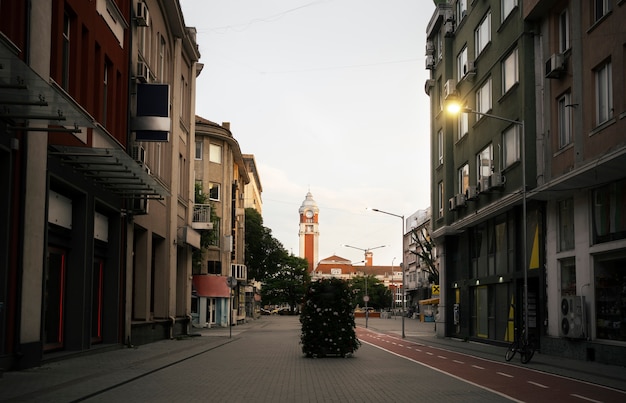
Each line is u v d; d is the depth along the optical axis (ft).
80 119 44.47
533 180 81.10
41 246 52.21
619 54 62.08
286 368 57.21
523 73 82.89
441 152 129.08
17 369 48.44
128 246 79.20
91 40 64.85
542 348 79.25
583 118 69.21
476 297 108.78
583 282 69.46
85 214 63.72
